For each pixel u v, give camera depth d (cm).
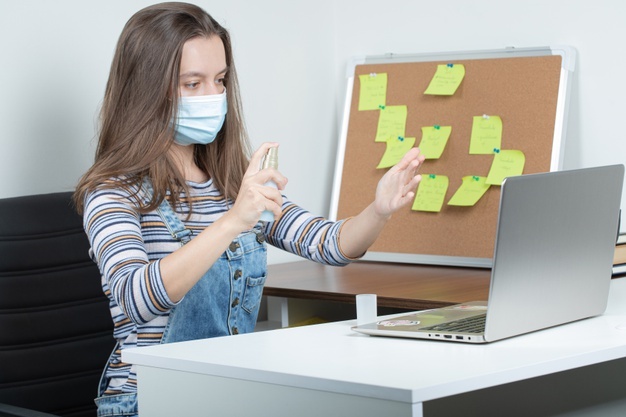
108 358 203
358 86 308
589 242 159
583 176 152
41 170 238
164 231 181
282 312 256
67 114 243
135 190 179
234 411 136
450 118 285
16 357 195
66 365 201
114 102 186
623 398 177
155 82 180
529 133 268
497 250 138
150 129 180
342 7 318
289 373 127
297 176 306
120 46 186
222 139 195
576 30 267
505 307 142
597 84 264
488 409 170
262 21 294
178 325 180
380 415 116
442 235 280
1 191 230
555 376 172
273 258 301
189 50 180
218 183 193
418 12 300
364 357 136
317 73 313
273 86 298
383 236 293
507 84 275
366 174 300
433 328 152
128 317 168
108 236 168
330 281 256
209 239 156
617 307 178
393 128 296
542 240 147
